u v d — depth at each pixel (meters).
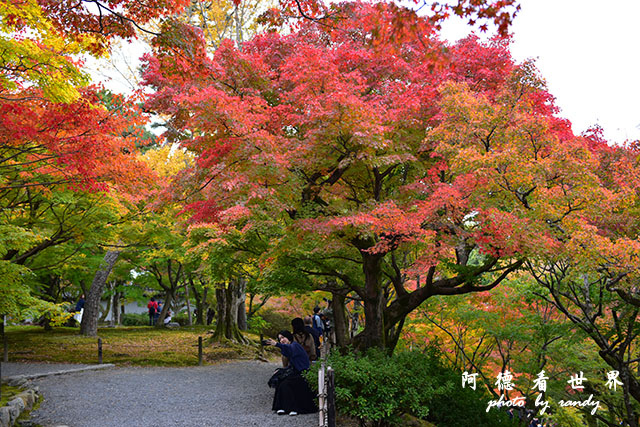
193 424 8.45
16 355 17.47
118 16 6.89
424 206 9.61
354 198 12.18
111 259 24.70
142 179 10.70
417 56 12.15
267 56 13.62
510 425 10.85
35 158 10.27
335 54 11.39
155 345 22.23
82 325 24.12
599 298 10.27
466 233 9.82
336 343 15.67
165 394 11.92
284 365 9.79
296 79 10.12
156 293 43.31
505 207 9.99
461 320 14.15
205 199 11.40
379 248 9.91
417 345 15.74
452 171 9.12
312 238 11.07
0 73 7.43
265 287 14.46
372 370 8.49
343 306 16.09
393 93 10.96
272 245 13.09
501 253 8.81
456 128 9.48
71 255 17.80
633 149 10.60
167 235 20.69
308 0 7.19
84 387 12.52
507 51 12.05
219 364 18.42
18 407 9.08
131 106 9.08
